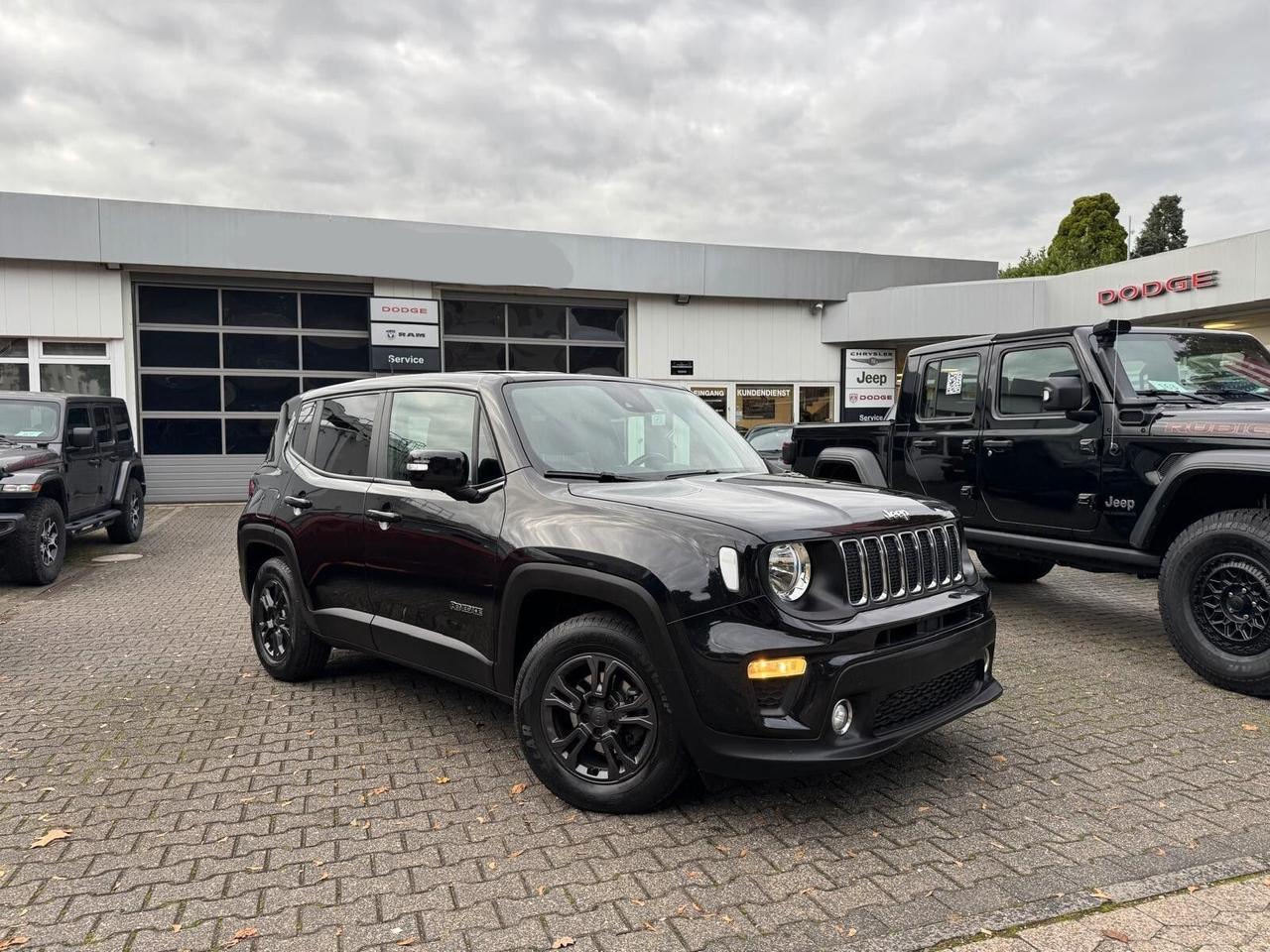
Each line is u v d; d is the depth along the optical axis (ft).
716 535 10.30
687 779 10.94
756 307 63.46
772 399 64.28
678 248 60.08
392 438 14.75
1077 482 19.19
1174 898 9.09
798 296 62.90
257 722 15.03
